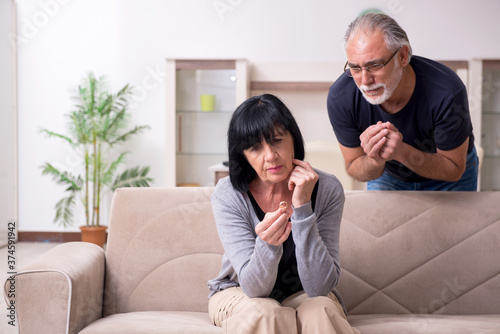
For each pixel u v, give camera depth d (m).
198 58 4.54
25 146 4.92
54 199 4.93
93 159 4.73
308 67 4.77
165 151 4.66
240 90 4.54
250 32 4.83
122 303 1.88
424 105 1.86
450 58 4.69
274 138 1.45
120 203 1.94
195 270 1.89
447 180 1.92
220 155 4.61
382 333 1.57
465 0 4.65
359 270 1.89
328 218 1.56
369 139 1.72
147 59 4.88
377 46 1.71
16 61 4.88
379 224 1.91
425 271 1.89
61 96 4.91
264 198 1.57
